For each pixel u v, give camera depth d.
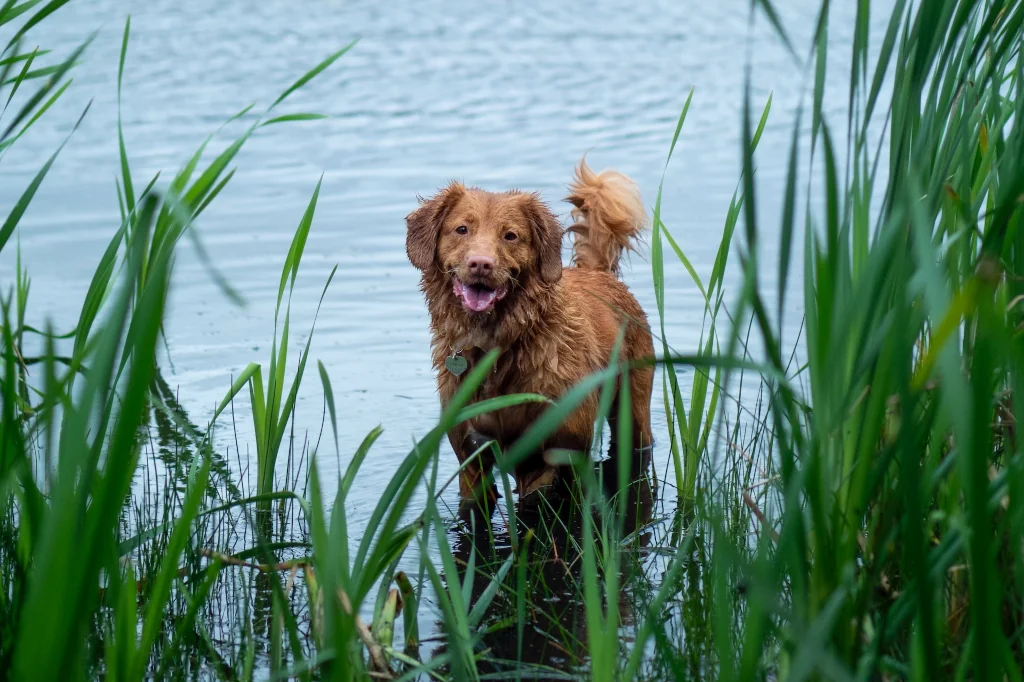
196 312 11.14
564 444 7.90
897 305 2.83
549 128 18.08
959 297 2.31
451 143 17.11
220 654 5.36
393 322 10.91
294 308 11.20
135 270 2.83
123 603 3.52
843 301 3.24
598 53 24.94
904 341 2.78
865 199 3.95
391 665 4.86
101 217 13.55
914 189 2.86
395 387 9.52
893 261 3.47
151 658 5.25
